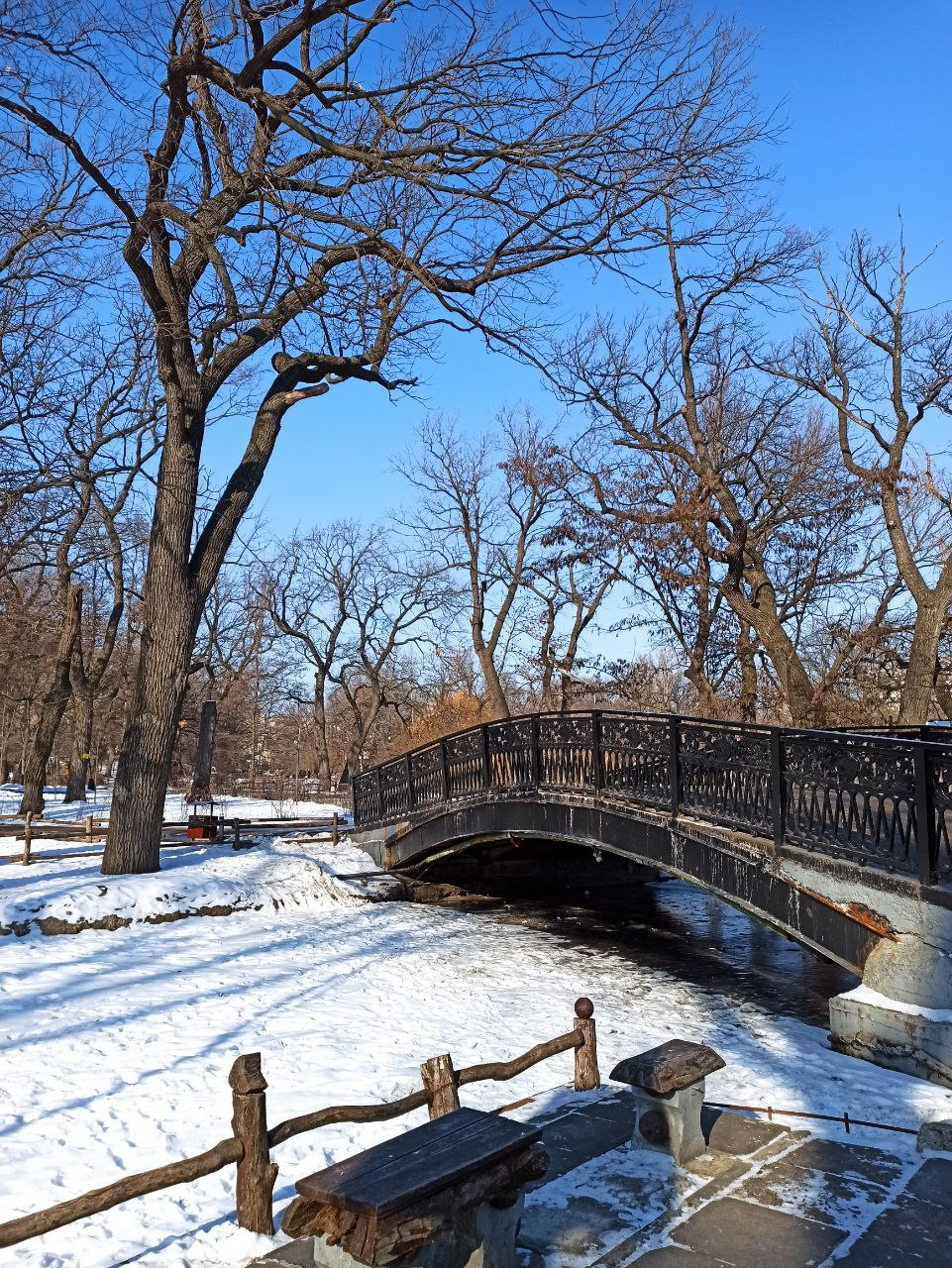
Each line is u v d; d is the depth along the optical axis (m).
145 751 16.06
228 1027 9.75
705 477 23.22
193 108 15.32
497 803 15.91
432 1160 4.14
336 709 71.94
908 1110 7.20
